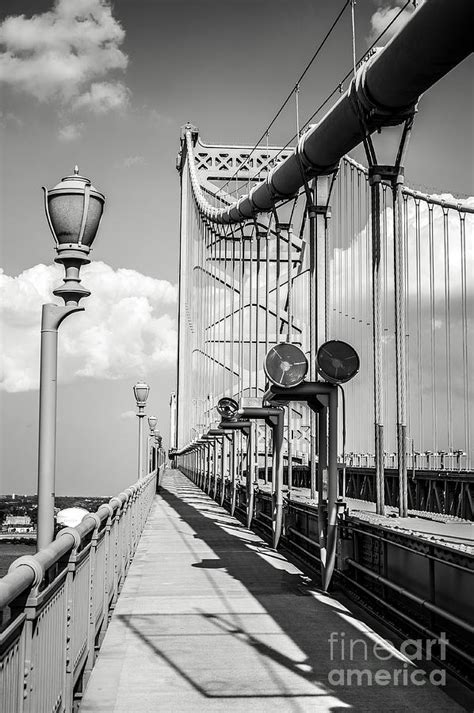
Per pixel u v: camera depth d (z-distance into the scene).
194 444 36.28
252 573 11.20
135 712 5.22
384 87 8.17
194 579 10.64
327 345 9.31
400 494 9.17
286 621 7.96
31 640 3.32
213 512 22.69
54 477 5.45
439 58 6.99
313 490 13.37
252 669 6.23
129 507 11.66
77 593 5.08
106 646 6.95
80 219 5.54
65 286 5.59
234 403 18.03
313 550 11.53
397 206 9.28
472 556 5.68
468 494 12.60
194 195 40.38
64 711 4.49
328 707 5.33
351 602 8.96
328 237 12.45
